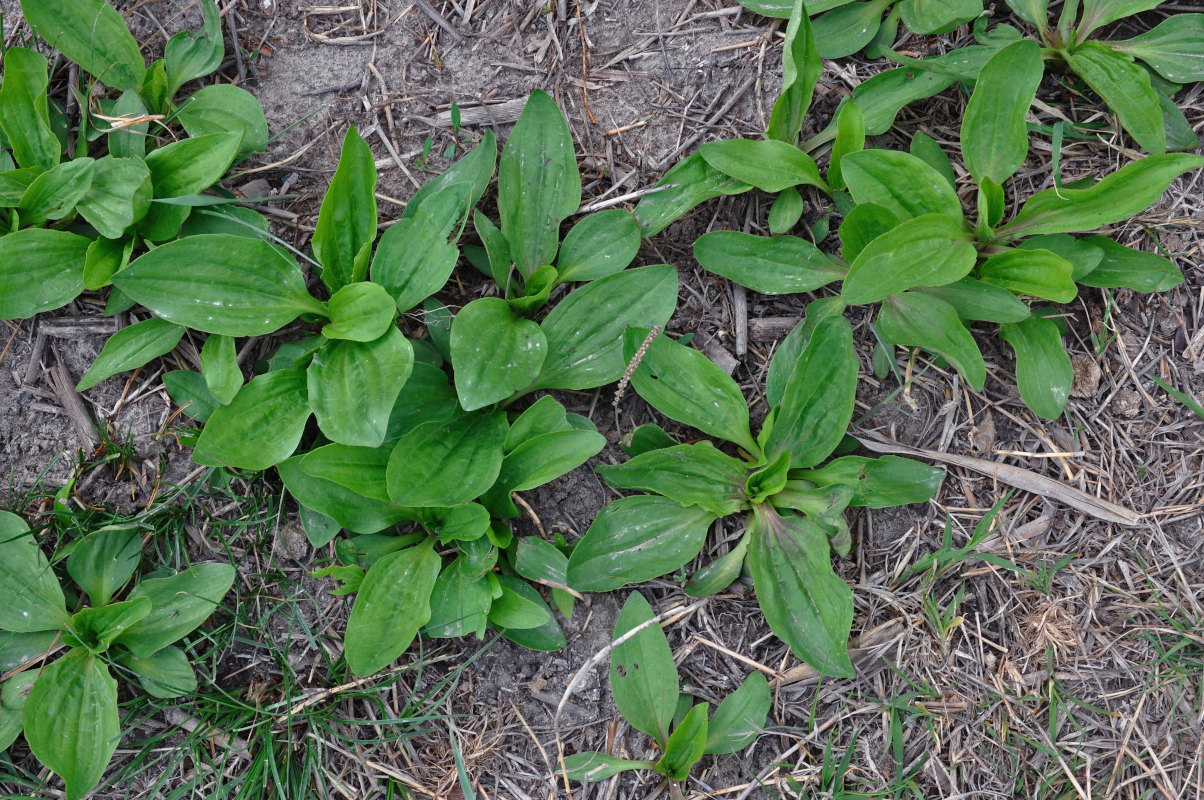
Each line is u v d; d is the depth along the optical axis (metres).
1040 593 1.01
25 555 0.97
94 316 0.99
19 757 0.97
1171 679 1.00
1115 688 1.00
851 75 1.03
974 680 1.00
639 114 1.03
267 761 0.96
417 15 1.02
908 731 1.00
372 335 0.96
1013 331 1.01
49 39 0.99
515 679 0.99
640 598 0.99
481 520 0.97
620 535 0.99
